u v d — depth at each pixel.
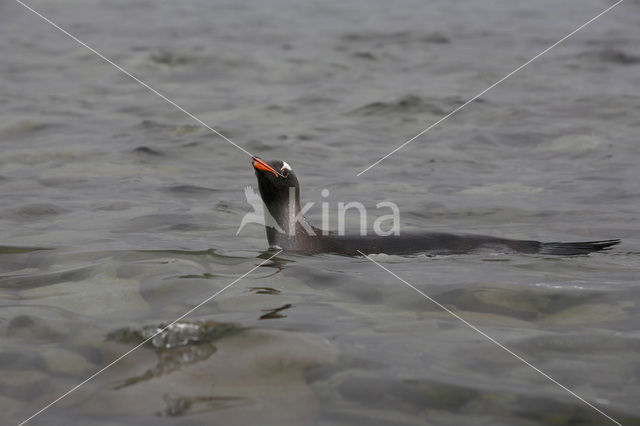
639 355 14.63
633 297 18.42
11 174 36.78
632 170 37.53
